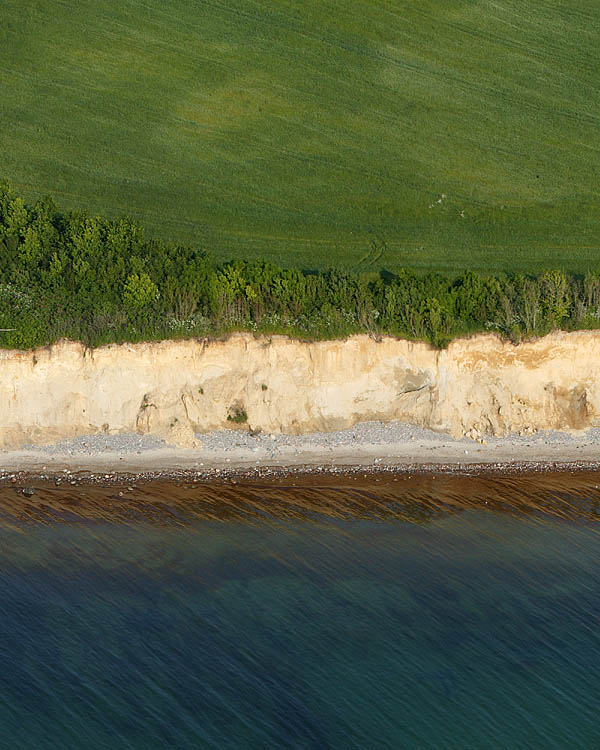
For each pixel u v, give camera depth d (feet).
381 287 195.21
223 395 186.50
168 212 229.04
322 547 161.38
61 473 176.14
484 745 130.72
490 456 183.52
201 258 198.29
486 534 165.17
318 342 187.42
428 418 188.85
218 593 151.53
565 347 190.19
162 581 153.38
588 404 189.98
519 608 150.51
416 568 157.69
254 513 168.55
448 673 140.05
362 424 188.14
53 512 167.02
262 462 180.45
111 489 172.86
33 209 212.64
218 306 188.44
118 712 133.28
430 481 177.47
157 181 238.48
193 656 141.18
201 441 183.62
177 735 130.52
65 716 132.57
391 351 188.24
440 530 165.78
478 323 191.52
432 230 229.04
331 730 131.85
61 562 156.25
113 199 231.50
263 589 152.66
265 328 187.11
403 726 132.77
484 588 153.99
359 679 138.72
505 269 215.51
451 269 215.10
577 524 167.73
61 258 195.31
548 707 135.95
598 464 182.29
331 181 242.17
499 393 189.26
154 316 186.50
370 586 153.79
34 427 181.88
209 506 169.78
